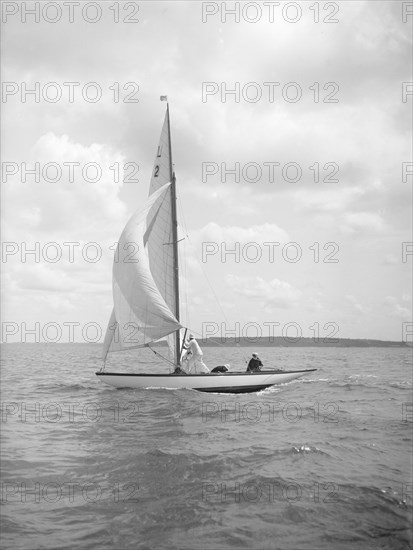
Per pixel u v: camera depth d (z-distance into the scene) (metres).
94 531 6.52
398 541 6.19
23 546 6.08
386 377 30.53
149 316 22.88
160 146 25.69
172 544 6.14
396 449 10.73
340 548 6.02
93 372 36.59
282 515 7.00
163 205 24.98
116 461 9.91
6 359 59.41
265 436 12.33
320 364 47.41
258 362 23.56
